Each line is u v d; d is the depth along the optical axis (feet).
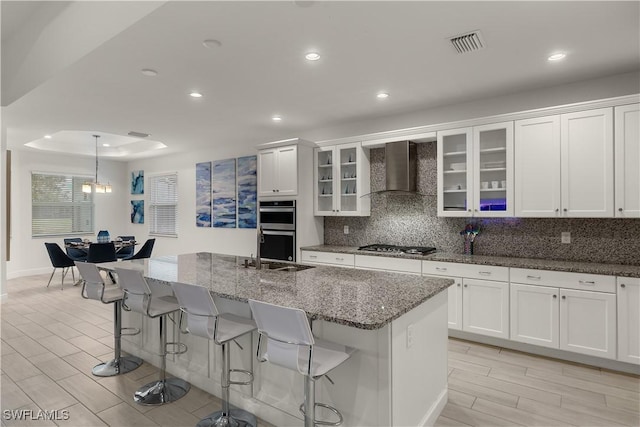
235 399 8.45
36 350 11.82
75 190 26.40
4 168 16.97
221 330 7.36
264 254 17.43
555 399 8.67
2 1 10.72
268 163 17.22
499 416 7.99
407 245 15.30
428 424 7.49
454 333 12.79
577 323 10.28
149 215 27.20
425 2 7.15
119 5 8.26
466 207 12.82
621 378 9.64
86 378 9.86
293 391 7.47
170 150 23.62
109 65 9.94
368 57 9.61
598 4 7.23
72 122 16.10
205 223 23.09
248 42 8.73
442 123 13.23
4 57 13.50
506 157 11.96
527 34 8.44
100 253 19.58
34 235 24.47
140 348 11.12
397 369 6.34
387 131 15.25
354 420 6.51
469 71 10.61
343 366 6.64
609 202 10.29
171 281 8.08
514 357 11.05
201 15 7.55
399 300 6.70
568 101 11.62
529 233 12.60
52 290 20.01
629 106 10.00
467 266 12.07
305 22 7.85
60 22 10.41
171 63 9.86
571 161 10.84
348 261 14.79
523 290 11.09
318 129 17.63
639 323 9.48
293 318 5.52
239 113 14.83
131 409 8.34
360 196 15.51
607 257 11.30
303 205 16.49
